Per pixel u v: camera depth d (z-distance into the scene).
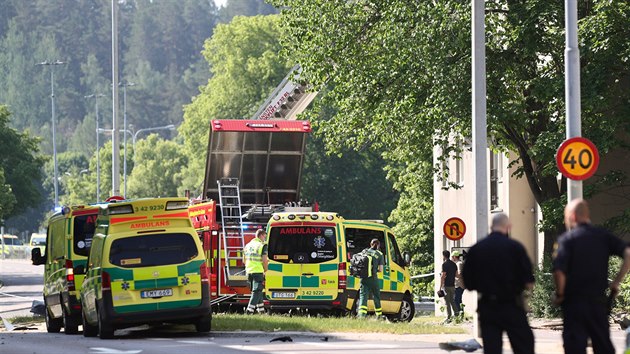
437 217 127.44
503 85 79.12
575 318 31.72
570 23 50.31
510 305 31.64
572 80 50.19
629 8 73.00
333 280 76.25
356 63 87.25
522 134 85.81
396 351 47.47
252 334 58.97
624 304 72.31
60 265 70.75
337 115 90.69
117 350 50.78
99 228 61.59
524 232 99.19
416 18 81.44
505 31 81.75
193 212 86.75
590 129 76.88
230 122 87.62
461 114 79.62
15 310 116.50
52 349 52.38
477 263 31.81
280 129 88.25
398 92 84.56
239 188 88.50
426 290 149.88
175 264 58.81
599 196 91.25
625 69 76.06
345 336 57.19
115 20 125.38
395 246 82.38
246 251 75.81
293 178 89.19
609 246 32.00
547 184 84.56
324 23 88.94
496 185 104.56
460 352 46.44
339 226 76.88
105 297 58.28
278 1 92.50
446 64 79.50
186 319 59.47
